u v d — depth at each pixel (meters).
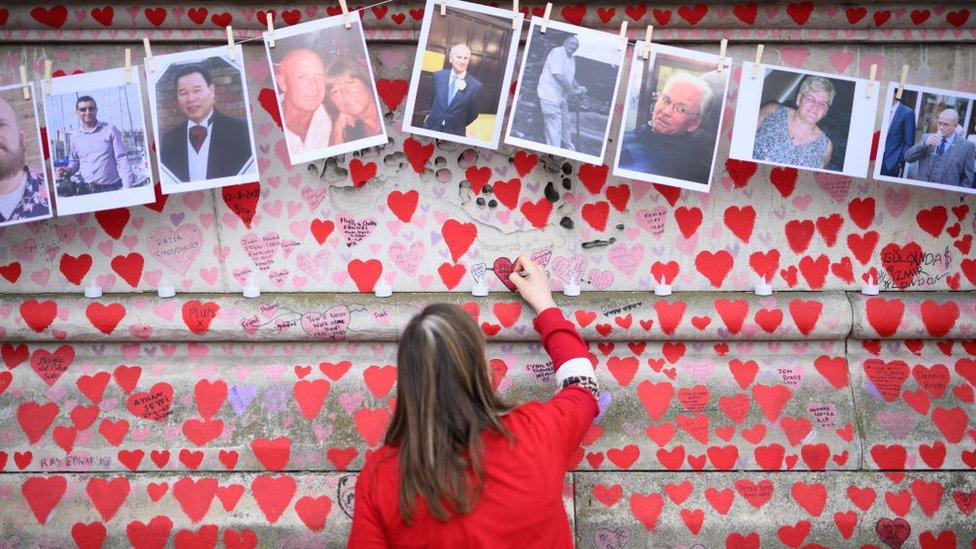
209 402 2.29
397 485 1.46
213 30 2.11
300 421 2.27
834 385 2.32
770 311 2.26
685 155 2.02
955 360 2.35
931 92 2.03
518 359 2.28
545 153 2.23
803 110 2.01
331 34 1.93
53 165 2.01
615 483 2.27
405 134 2.22
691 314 2.25
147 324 2.25
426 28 1.93
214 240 2.29
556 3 2.07
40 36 2.11
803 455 2.28
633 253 2.30
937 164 2.07
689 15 2.08
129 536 2.23
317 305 2.26
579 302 2.26
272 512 2.24
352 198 2.27
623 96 2.18
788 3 2.05
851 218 2.29
